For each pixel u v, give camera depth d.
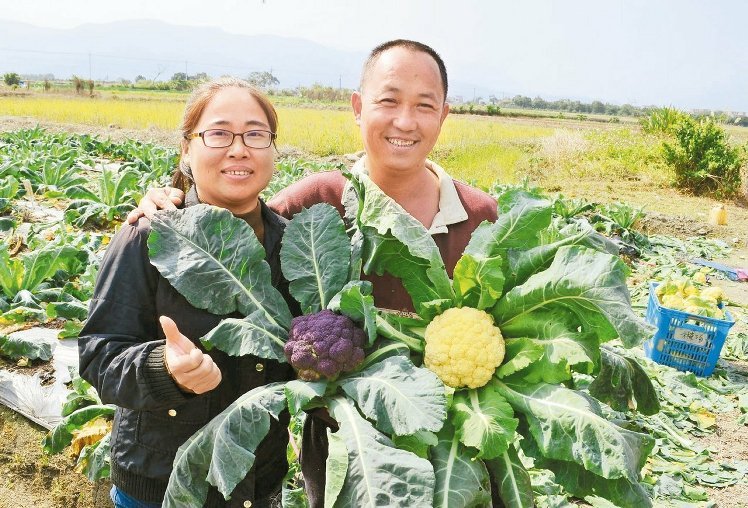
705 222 11.13
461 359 1.74
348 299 1.78
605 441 1.60
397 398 1.58
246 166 1.80
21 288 5.00
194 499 1.59
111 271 1.72
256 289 1.84
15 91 54.22
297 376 1.95
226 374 1.82
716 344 4.88
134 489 1.80
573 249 1.79
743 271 8.23
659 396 4.50
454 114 53.72
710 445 4.00
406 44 2.07
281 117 28.97
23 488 3.20
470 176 16.09
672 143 17.64
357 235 2.03
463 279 1.89
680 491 3.43
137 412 1.78
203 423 1.77
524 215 1.93
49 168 9.33
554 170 17.28
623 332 1.63
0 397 3.67
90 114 29.53
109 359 1.62
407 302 2.21
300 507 2.57
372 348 1.86
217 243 1.82
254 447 1.58
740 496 3.46
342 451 1.54
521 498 1.73
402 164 2.12
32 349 4.02
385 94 2.05
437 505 1.57
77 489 3.16
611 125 45.44
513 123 41.91
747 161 14.87
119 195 8.09
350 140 21.45
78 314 4.59
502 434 1.61
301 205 2.35
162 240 1.75
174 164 12.01
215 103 1.77
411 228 1.91
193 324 1.79
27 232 7.01
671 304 5.12
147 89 71.56
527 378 1.81
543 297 1.80
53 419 3.49
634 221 10.38
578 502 3.22
